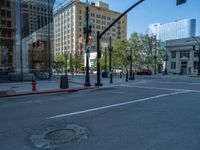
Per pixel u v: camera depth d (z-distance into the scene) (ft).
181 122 23.36
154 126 21.89
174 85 72.38
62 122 23.65
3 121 24.21
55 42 315.99
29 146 16.75
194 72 220.43
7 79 78.95
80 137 18.70
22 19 85.15
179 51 236.22
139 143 17.22
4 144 17.22
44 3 91.81
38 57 90.74
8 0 82.43
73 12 204.44
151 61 220.64
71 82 78.74
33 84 52.85
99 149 16.05
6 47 81.41
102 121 23.91
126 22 253.65
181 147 16.35
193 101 37.58
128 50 211.82
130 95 45.83
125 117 25.66
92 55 271.08
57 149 16.10
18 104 35.32
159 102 36.52
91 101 37.68
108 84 73.97
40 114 27.55
